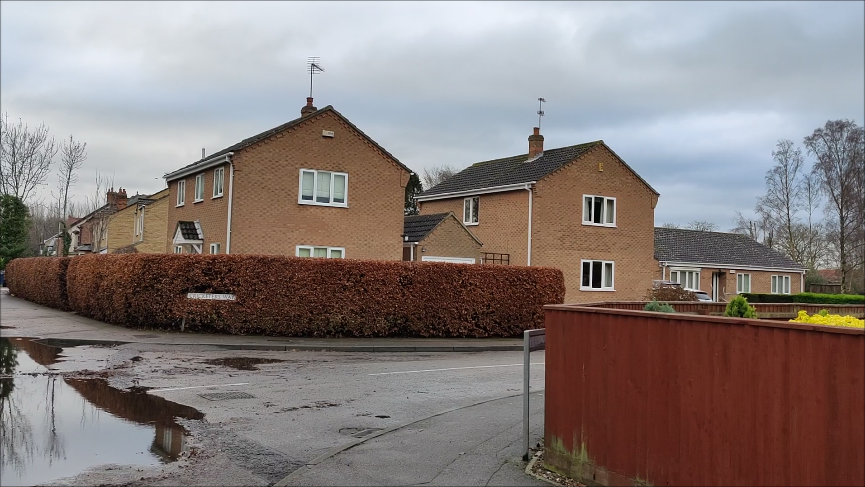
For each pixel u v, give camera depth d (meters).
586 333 6.12
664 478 5.30
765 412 4.56
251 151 25.06
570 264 31.77
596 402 5.99
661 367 5.36
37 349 15.57
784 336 4.46
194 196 29.28
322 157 26.44
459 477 6.45
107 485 6.15
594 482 5.98
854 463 4.01
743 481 4.69
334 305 19.17
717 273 42.41
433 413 9.58
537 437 8.00
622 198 33.50
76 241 64.56
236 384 11.54
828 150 53.94
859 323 8.27
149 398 10.12
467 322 20.89
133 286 19.25
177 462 6.93
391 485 6.22
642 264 33.97
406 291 20.03
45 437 7.75
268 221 25.30
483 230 34.44
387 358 16.16
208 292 18.84
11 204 53.44
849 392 4.05
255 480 6.42
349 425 8.77
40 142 55.16
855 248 54.03
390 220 27.81
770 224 60.75
